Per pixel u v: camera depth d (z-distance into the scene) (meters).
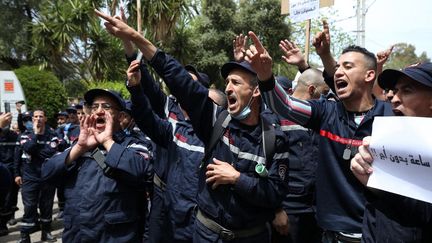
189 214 3.05
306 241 3.63
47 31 18.02
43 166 3.01
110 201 2.89
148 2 16.59
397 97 1.96
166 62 2.62
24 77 15.83
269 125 2.61
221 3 24.34
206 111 2.64
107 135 2.94
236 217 2.48
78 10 17.17
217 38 23.48
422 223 1.78
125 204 2.94
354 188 2.48
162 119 3.37
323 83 3.77
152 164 3.33
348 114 2.63
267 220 2.61
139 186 2.99
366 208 2.09
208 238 2.54
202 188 2.62
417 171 1.67
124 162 2.85
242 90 2.54
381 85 2.07
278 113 2.55
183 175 3.11
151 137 3.25
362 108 2.61
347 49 2.68
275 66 24.86
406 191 1.71
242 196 2.44
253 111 2.60
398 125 1.74
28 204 6.08
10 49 27.09
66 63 20.66
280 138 2.59
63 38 17.41
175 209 3.10
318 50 3.22
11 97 11.20
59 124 9.88
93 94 3.10
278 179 2.54
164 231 3.35
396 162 1.75
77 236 2.91
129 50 3.21
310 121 2.64
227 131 2.59
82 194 2.91
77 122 8.64
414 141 1.67
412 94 1.88
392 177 1.78
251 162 2.53
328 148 2.60
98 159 2.94
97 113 3.06
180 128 3.24
